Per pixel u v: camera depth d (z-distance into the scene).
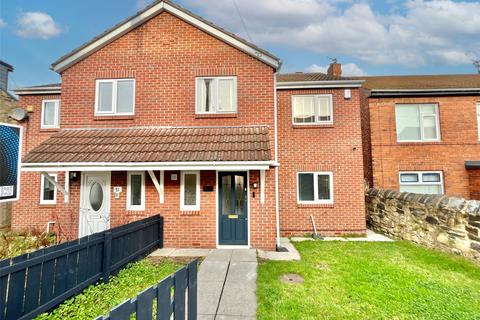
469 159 11.98
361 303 4.85
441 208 7.95
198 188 8.62
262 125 9.06
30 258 4.05
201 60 9.31
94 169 7.44
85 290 5.07
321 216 10.89
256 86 9.19
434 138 12.31
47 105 12.69
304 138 11.20
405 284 5.66
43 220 11.91
